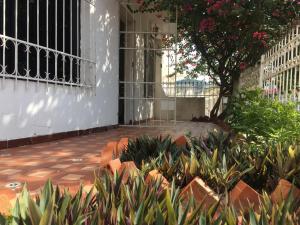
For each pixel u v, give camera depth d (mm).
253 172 3021
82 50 7512
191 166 2791
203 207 1815
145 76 11750
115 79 9320
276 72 7750
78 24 7348
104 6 8531
